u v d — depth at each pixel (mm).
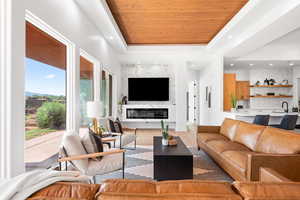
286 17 3270
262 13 3594
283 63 7027
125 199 744
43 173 940
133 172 3025
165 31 5250
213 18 4359
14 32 1769
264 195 751
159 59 7070
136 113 7664
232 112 5305
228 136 3824
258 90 8234
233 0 3535
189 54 6699
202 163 3479
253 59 6453
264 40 4539
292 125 4766
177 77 6867
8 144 1721
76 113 3186
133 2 3621
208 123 7578
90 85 4512
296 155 2070
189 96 10141
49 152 2660
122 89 7887
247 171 2123
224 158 2752
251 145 2951
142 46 6594
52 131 2729
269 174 1342
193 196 744
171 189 782
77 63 3230
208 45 6121
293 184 797
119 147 3725
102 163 2357
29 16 2098
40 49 2451
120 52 6617
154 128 7797
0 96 1703
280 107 8141
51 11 2402
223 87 6164
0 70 1708
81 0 3123
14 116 1772
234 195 747
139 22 4609
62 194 779
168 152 2775
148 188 791
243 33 4598
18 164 1820
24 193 771
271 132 2674
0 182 821
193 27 4938
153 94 7781
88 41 3762
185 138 5793
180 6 3777
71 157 2148
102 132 3867
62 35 2709
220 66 6145
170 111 7637
